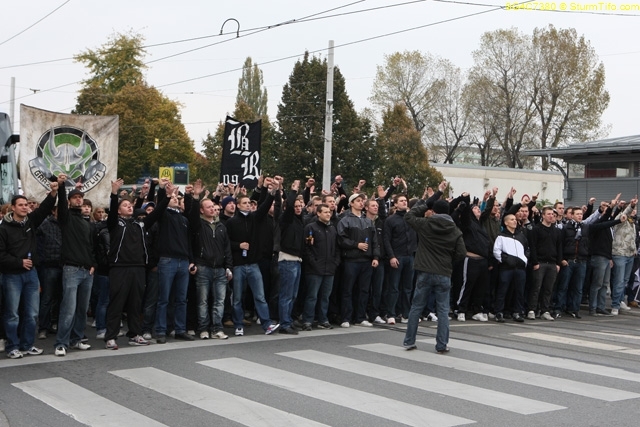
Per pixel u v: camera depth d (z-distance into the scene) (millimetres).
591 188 22328
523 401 7340
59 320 9734
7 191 13773
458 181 52688
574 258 14727
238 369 8820
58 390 7793
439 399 7402
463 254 9945
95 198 12391
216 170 54719
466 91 56969
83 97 54438
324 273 11930
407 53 62125
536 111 52750
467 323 13195
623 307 16500
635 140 22031
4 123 13938
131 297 10414
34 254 9625
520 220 14094
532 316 14070
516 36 53594
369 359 9484
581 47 51719
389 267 12844
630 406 7184
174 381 8188
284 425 6492
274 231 11938
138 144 49812
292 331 11570
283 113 58781
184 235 10844
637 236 16688
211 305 11586
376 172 55688
